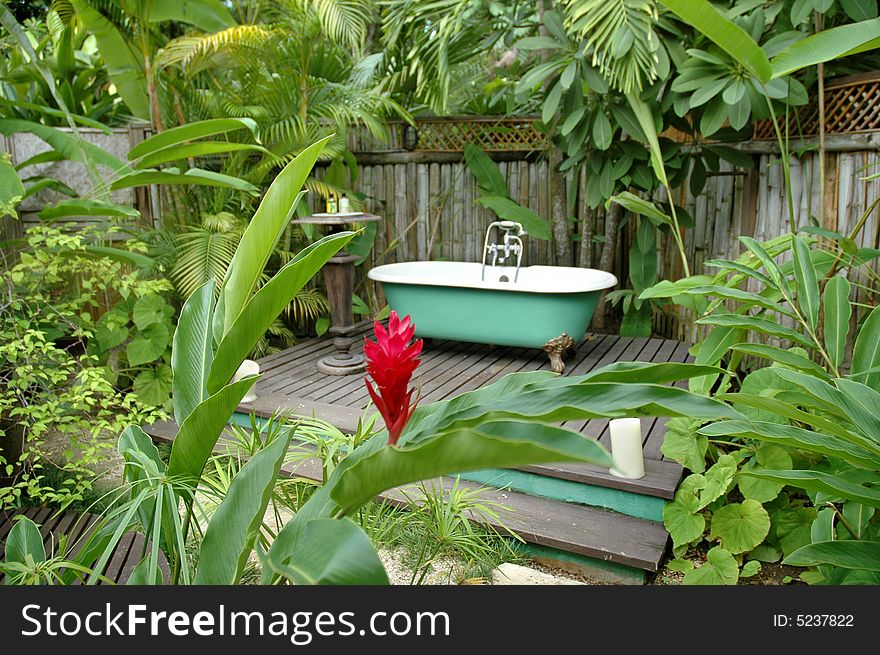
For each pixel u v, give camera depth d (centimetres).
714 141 413
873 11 315
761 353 210
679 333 484
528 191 532
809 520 241
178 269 418
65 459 346
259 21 566
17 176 357
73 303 340
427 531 191
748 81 321
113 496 295
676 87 334
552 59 412
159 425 362
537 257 534
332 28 432
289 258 482
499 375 390
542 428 78
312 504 108
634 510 253
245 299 134
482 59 624
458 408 111
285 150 469
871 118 336
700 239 460
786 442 141
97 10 410
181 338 147
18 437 365
